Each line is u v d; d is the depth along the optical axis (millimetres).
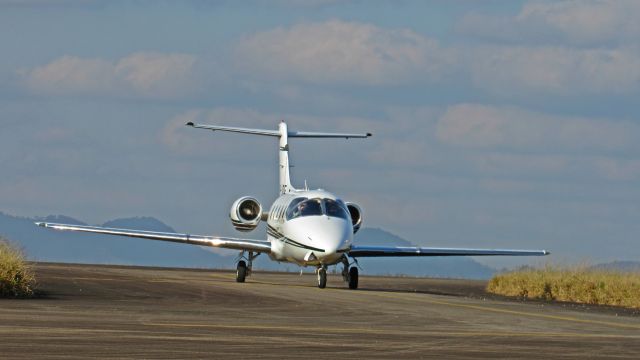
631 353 51688
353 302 84938
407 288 125062
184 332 55000
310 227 108812
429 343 53688
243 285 109000
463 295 110750
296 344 51156
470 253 120750
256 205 122250
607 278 110750
